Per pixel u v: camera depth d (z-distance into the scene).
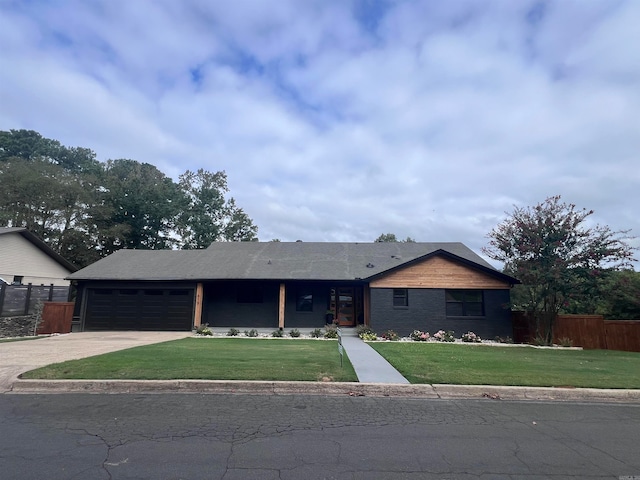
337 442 4.72
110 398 6.68
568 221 15.56
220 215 43.72
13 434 4.86
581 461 4.24
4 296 18.22
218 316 20.75
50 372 7.85
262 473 3.82
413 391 7.32
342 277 19.62
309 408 6.23
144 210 40.56
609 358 12.08
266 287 20.97
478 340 17.38
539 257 15.98
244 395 6.99
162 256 23.39
